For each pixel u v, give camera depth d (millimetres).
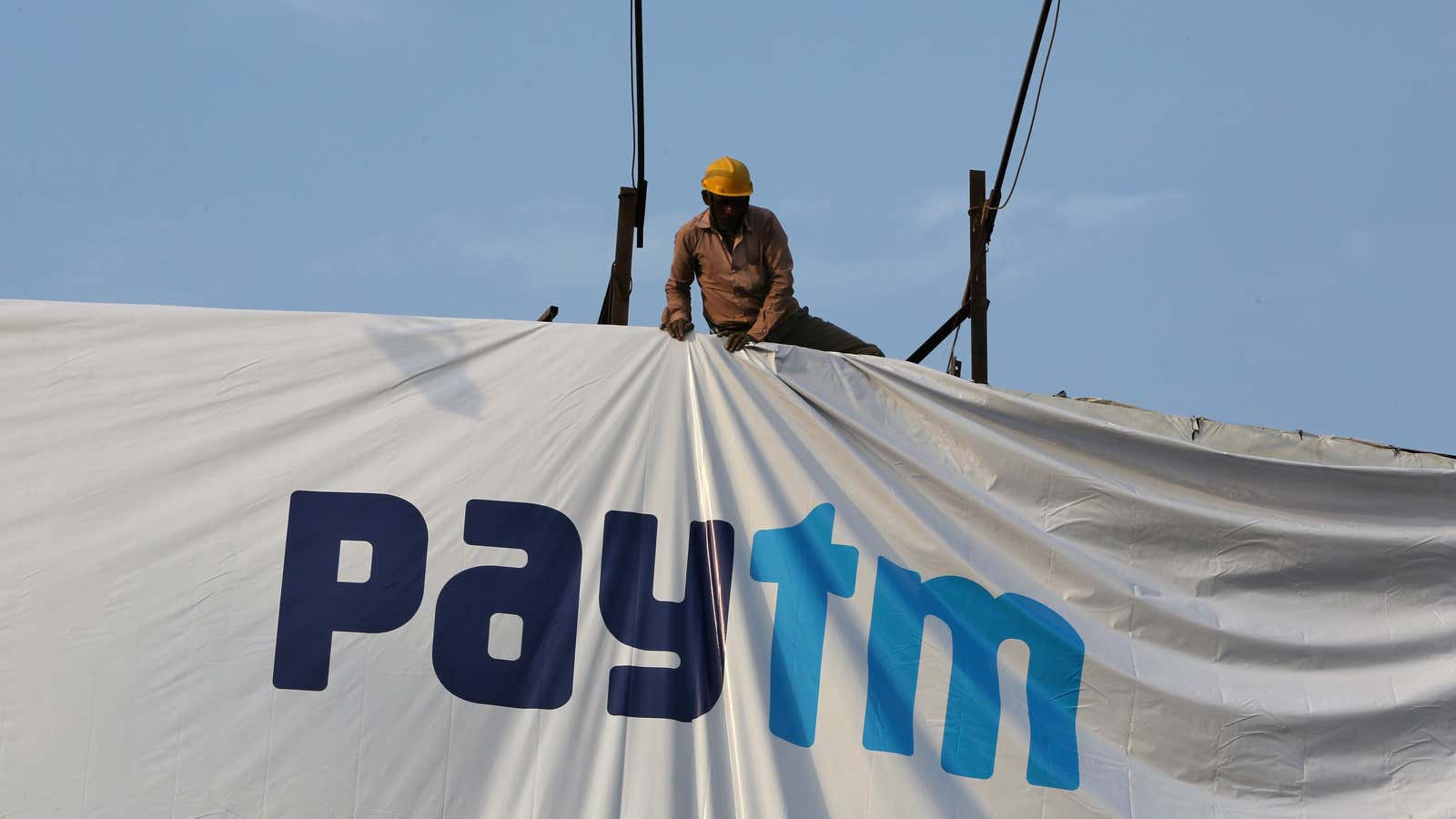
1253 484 11977
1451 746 11391
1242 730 11242
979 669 11125
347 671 10695
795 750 10758
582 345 11648
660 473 11383
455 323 11602
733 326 12758
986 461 11734
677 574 11141
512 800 10461
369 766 10492
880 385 11914
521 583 11016
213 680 10594
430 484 11172
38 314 11258
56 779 10305
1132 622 11438
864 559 11289
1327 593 11805
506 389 11477
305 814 10352
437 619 10875
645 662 10891
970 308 12836
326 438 11211
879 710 10914
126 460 11023
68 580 10719
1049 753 10984
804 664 10984
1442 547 11883
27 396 11094
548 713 10711
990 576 11352
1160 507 11711
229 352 11336
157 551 10844
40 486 10898
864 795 10680
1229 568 11734
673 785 10562
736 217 12594
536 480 11273
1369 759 11336
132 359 11258
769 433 11578
